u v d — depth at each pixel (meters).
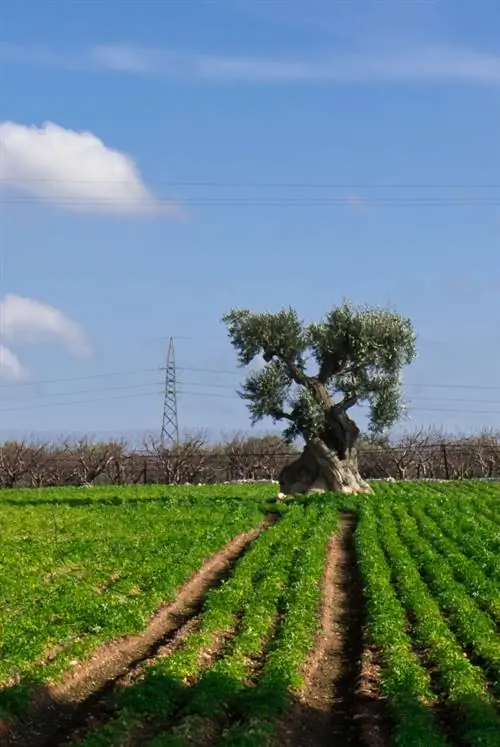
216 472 101.62
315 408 64.31
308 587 33.94
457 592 33.06
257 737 18.77
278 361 66.12
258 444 108.12
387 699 22.06
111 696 22.03
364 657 25.97
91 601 31.92
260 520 55.31
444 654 25.11
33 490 83.12
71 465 101.94
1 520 56.12
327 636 29.28
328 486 65.56
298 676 23.67
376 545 43.66
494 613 30.55
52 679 23.06
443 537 46.69
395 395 66.56
